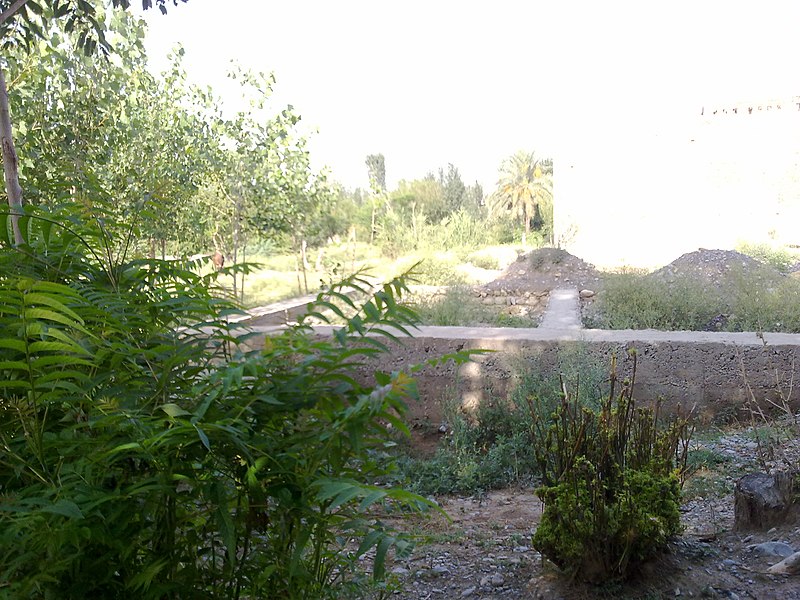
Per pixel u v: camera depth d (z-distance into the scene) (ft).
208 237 36.70
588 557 10.40
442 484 17.89
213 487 4.91
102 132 25.55
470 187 170.40
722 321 34.40
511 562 12.18
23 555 4.42
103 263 6.13
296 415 5.44
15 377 5.25
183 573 5.16
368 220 91.50
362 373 23.62
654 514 10.42
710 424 22.29
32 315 4.73
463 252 78.54
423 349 23.41
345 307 36.09
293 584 5.41
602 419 11.07
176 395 5.68
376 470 5.83
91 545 4.91
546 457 11.23
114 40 28.25
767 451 17.67
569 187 83.30
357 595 8.14
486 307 43.75
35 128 22.84
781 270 52.70
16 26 18.03
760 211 75.25
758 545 11.48
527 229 141.08
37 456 4.89
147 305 5.74
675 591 10.28
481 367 23.16
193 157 33.12
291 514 5.17
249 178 37.91
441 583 11.51
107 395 5.06
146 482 4.77
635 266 59.98
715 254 46.11
